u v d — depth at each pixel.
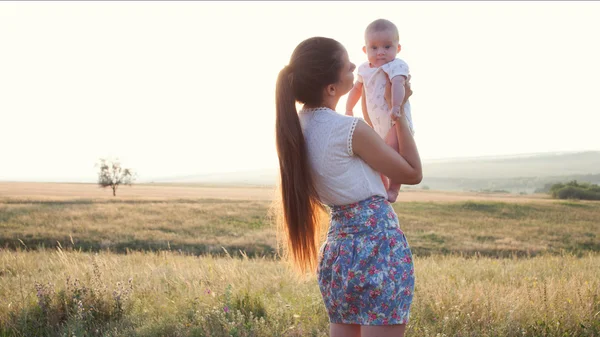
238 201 52.66
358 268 2.57
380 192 2.64
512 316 4.82
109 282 6.47
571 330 4.76
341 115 2.64
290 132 2.65
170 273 7.98
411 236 28.66
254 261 11.68
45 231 27.61
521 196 91.12
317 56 2.67
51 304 5.34
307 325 4.93
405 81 2.98
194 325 4.84
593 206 53.78
